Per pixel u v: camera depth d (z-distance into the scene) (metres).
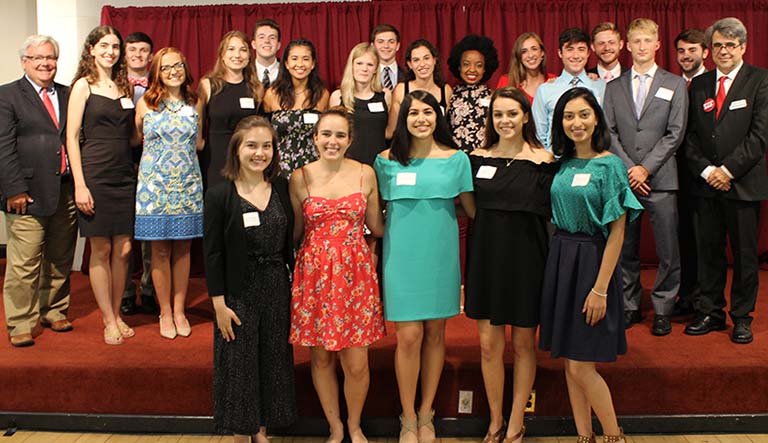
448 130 2.93
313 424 3.24
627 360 3.30
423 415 3.10
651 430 3.23
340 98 3.92
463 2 5.38
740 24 3.58
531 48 4.03
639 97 3.78
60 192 3.88
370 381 3.22
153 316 4.21
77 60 5.54
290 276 2.91
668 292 3.77
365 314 2.85
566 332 2.75
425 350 3.03
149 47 4.14
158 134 3.60
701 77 3.78
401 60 5.42
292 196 2.95
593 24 5.37
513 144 2.87
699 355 3.37
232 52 3.81
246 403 2.78
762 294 4.59
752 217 3.59
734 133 3.59
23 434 3.26
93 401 3.29
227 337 2.77
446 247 2.89
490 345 2.94
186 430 3.26
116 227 3.66
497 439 3.06
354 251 2.84
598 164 2.65
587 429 2.96
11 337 3.61
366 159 3.80
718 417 3.22
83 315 4.23
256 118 2.80
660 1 5.36
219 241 2.74
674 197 3.78
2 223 7.09
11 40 6.81
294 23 5.44
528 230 2.81
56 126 3.74
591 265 2.69
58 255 3.94
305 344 2.82
